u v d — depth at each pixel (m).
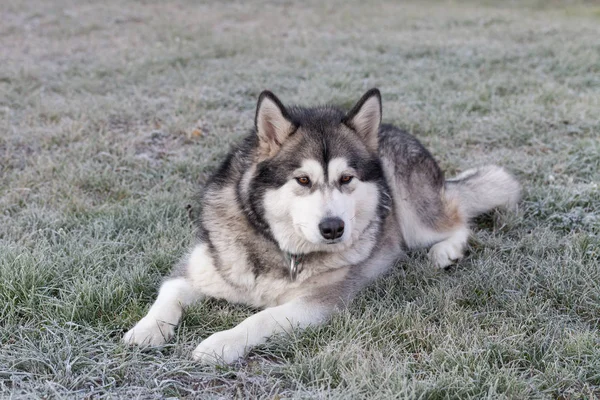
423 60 11.08
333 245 3.75
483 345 3.34
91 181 5.82
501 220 5.22
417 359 3.28
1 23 14.18
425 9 17.92
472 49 11.80
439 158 6.64
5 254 4.11
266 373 3.16
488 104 8.45
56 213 5.05
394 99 8.87
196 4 18.25
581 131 7.26
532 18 16.30
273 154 3.73
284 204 3.63
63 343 3.27
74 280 3.96
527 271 4.28
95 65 10.44
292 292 3.90
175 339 3.49
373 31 14.29
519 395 2.90
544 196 5.58
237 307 3.93
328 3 19.00
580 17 16.69
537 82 9.45
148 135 7.16
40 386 2.92
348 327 3.55
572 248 4.54
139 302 3.90
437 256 4.60
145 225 5.06
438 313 3.74
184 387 3.02
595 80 9.45
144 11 16.55
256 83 9.44
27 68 9.79
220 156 6.54
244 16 16.47
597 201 5.39
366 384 2.96
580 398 2.98
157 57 10.95
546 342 3.36
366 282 4.17
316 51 11.73
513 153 6.84
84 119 7.55
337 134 3.79
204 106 8.30
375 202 3.96
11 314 3.52
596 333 3.51
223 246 3.85
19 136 6.80
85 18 15.10
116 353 3.22
